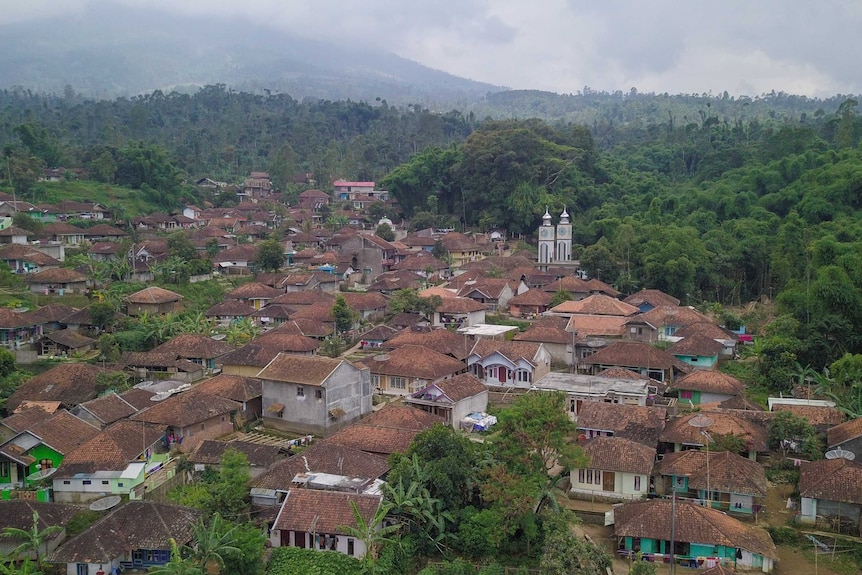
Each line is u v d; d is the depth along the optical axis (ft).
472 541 137.49
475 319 299.17
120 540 128.88
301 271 368.07
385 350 252.42
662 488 159.12
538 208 469.16
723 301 352.69
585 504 157.89
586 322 272.51
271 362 203.00
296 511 137.28
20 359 236.63
